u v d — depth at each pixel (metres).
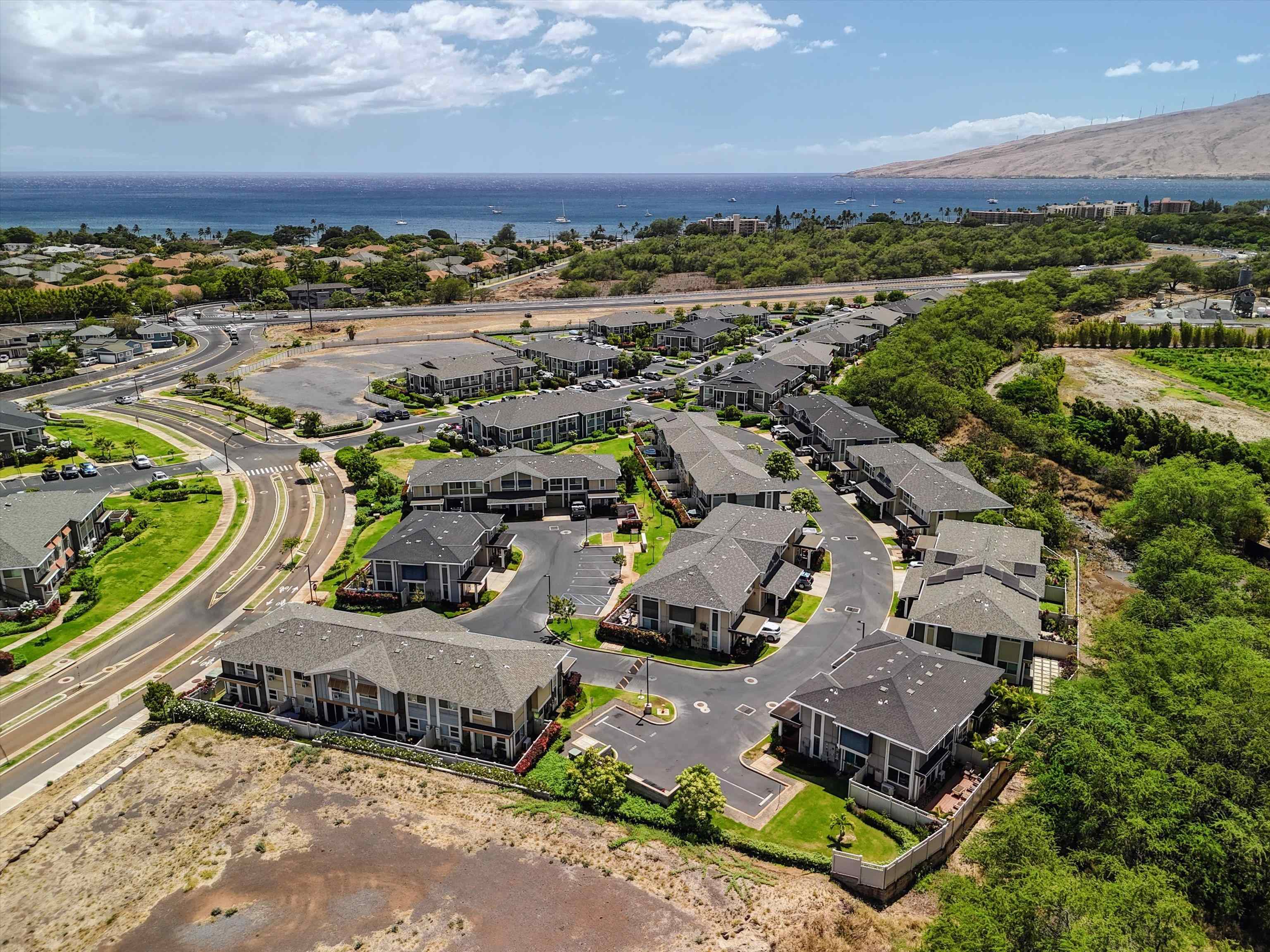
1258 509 95.12
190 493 108.88
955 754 59.44
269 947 44.31
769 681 69.12
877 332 191.12
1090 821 49.81
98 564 90.12
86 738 62.94
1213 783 51.78
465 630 70.19
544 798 55.81
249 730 63.22
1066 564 89.00
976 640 68.88
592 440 131.38
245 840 52.25
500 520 91.62
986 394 138.50
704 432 115.94
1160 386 157.62
